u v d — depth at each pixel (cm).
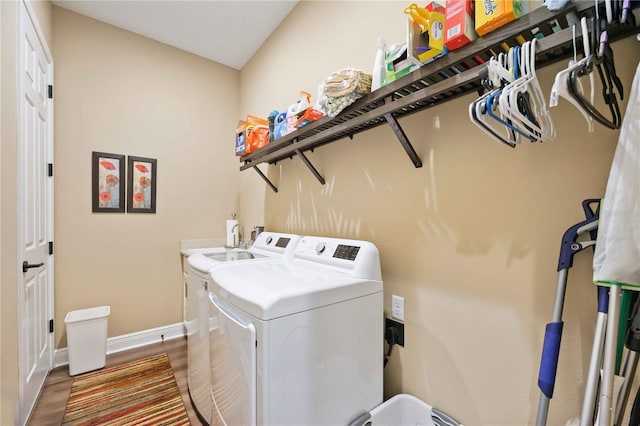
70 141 236
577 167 87
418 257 130
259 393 95
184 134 295
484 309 108
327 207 184
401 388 136
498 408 104
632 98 60
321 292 109
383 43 124
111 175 255
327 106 130
